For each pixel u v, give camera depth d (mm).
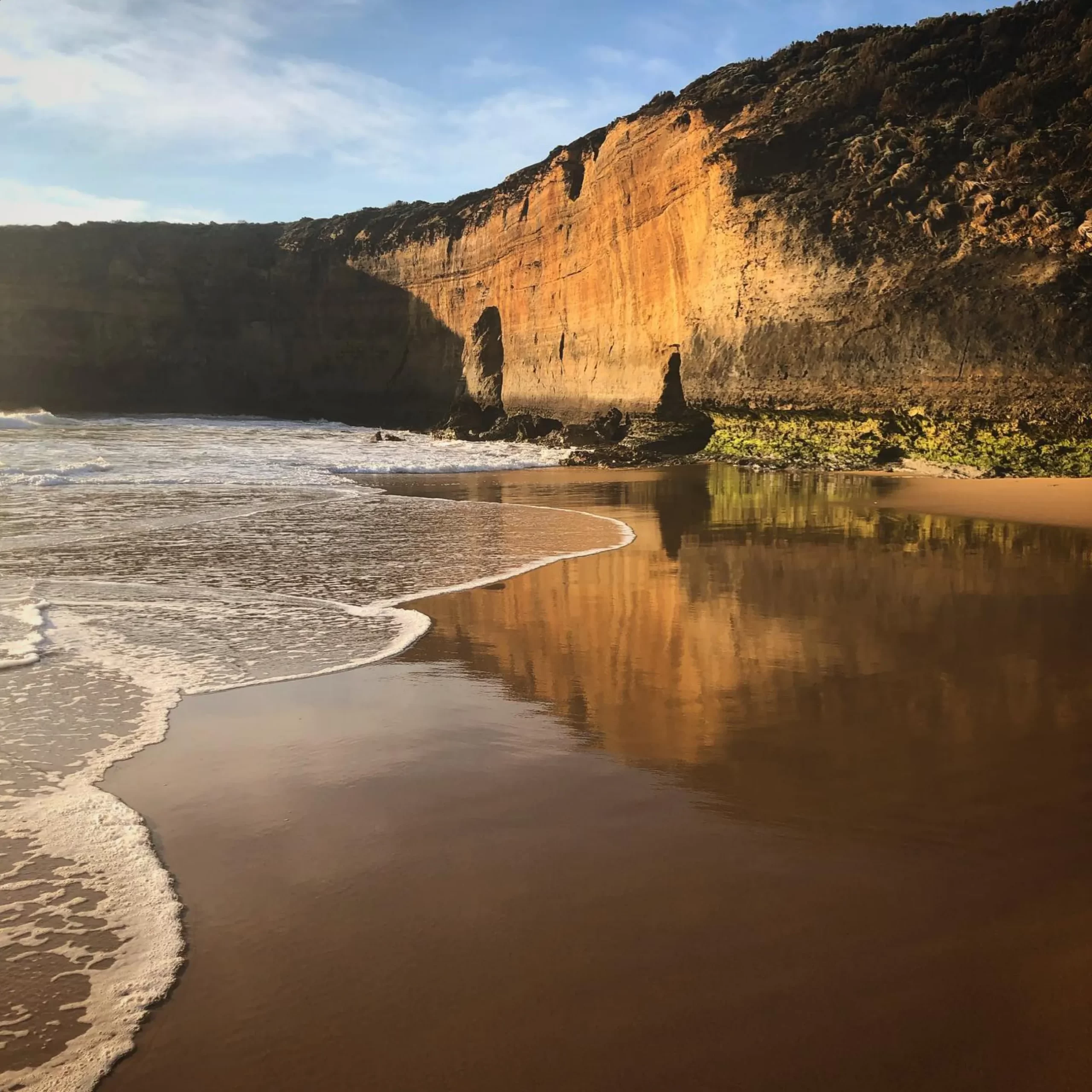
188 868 3459
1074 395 16750
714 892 3264
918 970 2811
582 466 23500
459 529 12469
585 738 4777
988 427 17906
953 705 5160
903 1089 2344
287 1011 2654
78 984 2775
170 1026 2592
